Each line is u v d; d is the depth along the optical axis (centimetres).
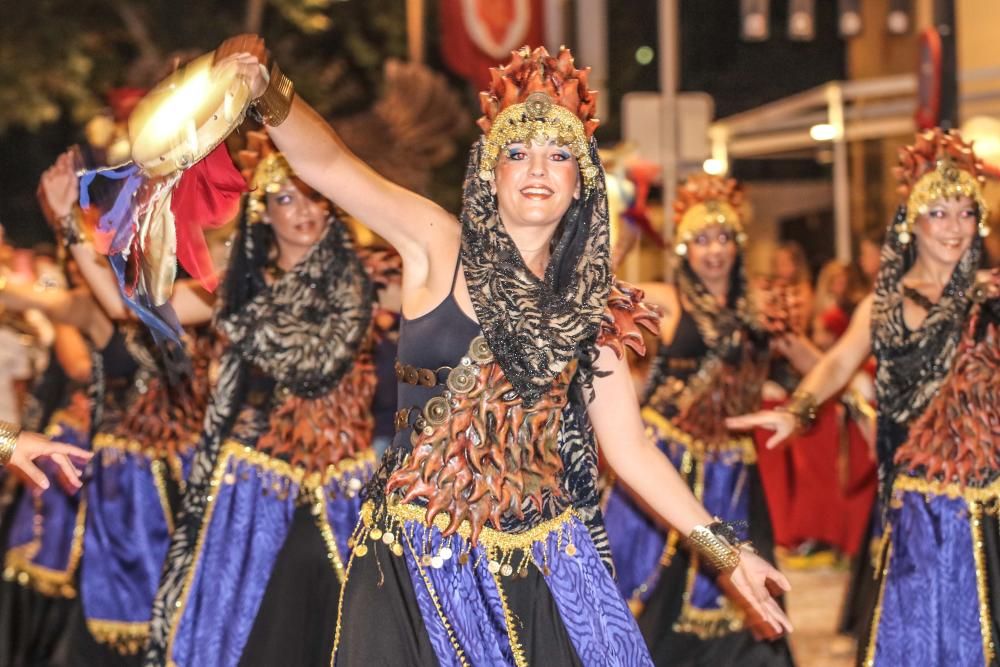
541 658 559
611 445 592
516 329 554
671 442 982
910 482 779
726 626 935
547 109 557
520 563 562
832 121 2019
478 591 558
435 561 555
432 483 555
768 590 614
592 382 576
